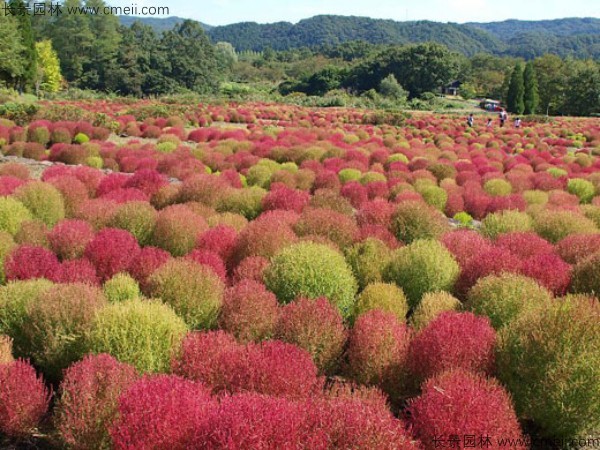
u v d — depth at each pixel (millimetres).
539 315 4160
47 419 3994
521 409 4020
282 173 12617
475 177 15266
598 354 3707
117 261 5988
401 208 8023
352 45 146125
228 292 5090
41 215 8242
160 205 9734
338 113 46125
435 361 4160
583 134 37656
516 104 69375
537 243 7000
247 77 116938
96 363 3727
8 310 4660
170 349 4055
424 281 5914
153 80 77250
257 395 3221
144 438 3041
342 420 3078
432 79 89312
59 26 80062
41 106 26109
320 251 5555
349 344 4750
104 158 16656
